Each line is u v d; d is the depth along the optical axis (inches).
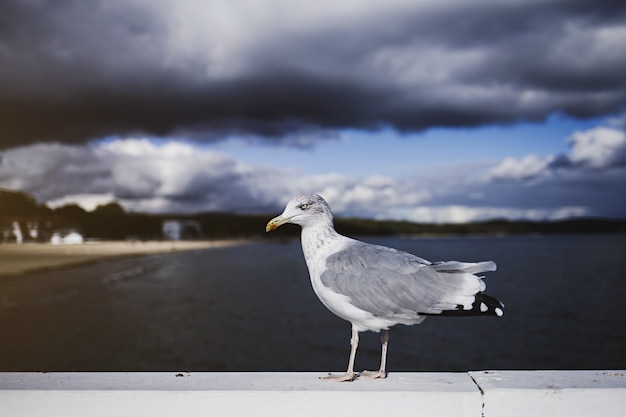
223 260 3654.0
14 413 104.5
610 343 914.1
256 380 115.0
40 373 120.0
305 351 843.4
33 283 1967.3
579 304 1412.4
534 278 2156.7
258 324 1115.3
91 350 821.9
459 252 4596.5
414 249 5393.7
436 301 118.3
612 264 2945.4
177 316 1223.5
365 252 127.3
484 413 104.8
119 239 4931.1
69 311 1279.5
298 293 1759.4
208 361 767.1
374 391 105.0
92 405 104.2
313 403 105.0
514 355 826.8
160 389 106.0
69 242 4399.6
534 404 104.3
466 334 995.3
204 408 104.5
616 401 103.8
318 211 135.4
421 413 105.0
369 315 123.0
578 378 112.7
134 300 1524.4
